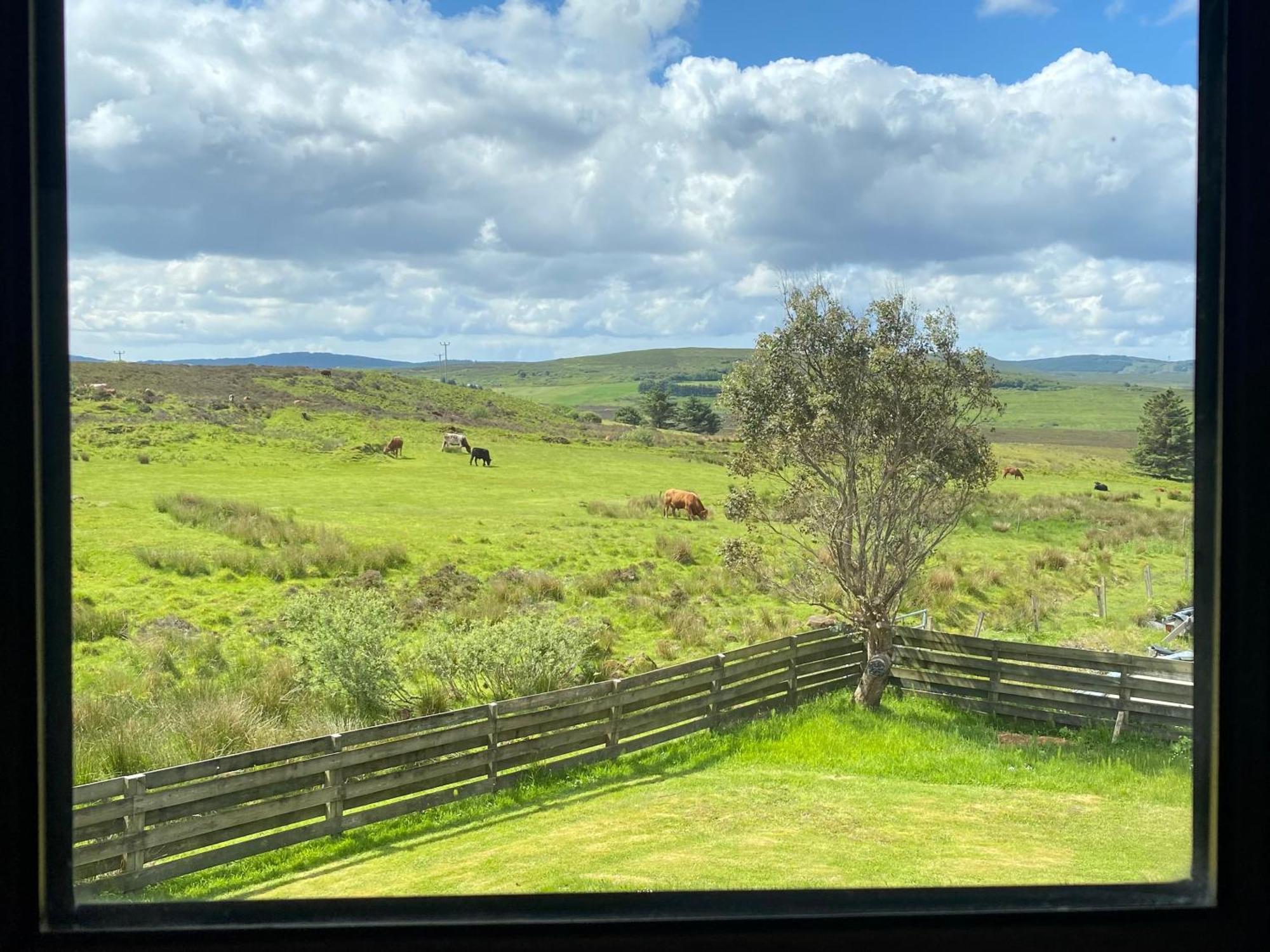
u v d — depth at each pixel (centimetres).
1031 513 2220
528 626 1293
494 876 602
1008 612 1588
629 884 550
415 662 1282
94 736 933
